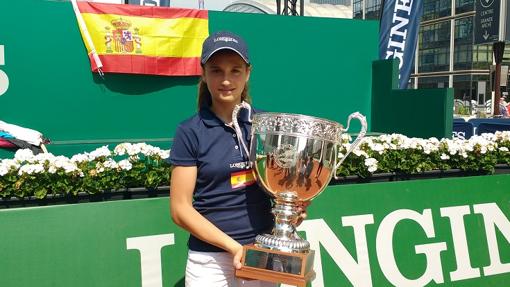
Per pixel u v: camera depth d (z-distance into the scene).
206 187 2.04
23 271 2.61
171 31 5.52
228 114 2.07
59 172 3.19
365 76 6.62
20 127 4.82
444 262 3.50
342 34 6.41
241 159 2.03
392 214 3.44
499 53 18.02
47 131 5.25
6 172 3.09
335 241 3.23
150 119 5.64
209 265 2.06
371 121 6.70
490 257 3.66
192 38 5.62
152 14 5.44
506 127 8.96
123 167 3.36
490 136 4.70
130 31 5.37
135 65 5.41
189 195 1.99
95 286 2.73
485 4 19.16
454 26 45.41
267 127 2.03
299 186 2.06
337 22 6.37
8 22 5.00
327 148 2.07
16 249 2.61
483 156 4.36
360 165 3.96
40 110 5.20
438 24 47.56
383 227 3.39
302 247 1.99
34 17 5.09
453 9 45.28
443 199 3.62
